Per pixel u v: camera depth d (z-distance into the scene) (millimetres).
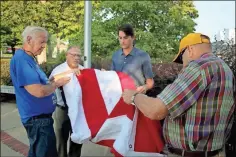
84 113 2867
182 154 1993
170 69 4609
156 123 2537
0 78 9047
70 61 3213
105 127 2754
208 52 1956
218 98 1818
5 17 12648
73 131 2814
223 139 1977
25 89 2588
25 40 2602
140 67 3207
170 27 13211
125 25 3213
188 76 1813
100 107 2838
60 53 9070
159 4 13531
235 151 2703
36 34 2584
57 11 12492
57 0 12531
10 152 4598
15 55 2605
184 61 2041
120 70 3287
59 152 3439
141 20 12750
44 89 2549
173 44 12828
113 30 12070
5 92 8414
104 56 11008
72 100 2902
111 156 4113
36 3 12672
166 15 13633
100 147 4473
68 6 12734
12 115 6953
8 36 12742
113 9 12398
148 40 11992
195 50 1961
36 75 2533
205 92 1804
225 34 4422
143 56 3205
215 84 1800
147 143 2592
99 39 11562
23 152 4590
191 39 1971
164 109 1827
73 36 11766
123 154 2619
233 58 3689
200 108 1814
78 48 3309
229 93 1876
